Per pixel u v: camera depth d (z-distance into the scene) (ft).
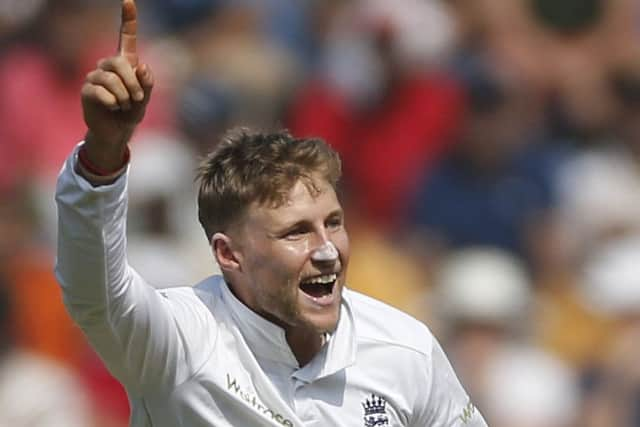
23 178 127.54
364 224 134.31
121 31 54.13
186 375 59.77
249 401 60.64
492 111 139.23
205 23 144.25
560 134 144.66
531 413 112.68
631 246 133.08
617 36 151.53
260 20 146.30
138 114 54.44
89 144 55.06
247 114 136.98
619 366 119.03
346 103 139.95
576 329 124.77
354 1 149.07
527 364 114.52
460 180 135.85
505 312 115.55
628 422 117.29
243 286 61.67
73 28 134.92
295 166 60.75
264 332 61.31
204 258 119.85
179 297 61.67
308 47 147.64
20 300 116.06
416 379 63.62
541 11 151.94
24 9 135.54
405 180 136.56
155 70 136.46
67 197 55.67
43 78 132.77
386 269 124.88
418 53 143.13
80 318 57.21
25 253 120.16
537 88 146.92
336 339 62.59
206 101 135.13
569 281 130.62
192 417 60.18
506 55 147.84
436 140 138.10
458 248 132.98
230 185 61.26
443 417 64.64
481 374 112.78
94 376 111.14
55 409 108.68
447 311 115.96
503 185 136.26
